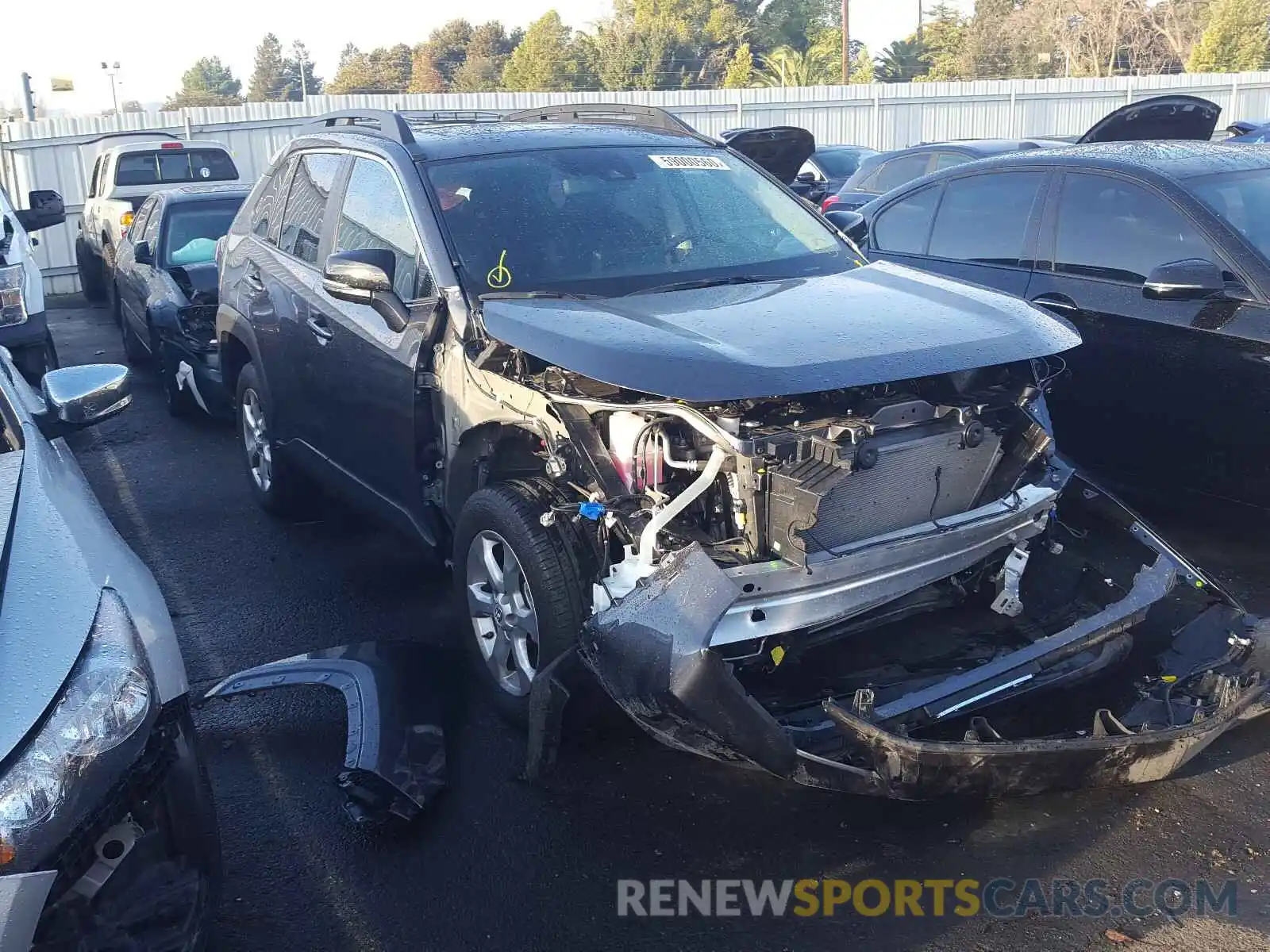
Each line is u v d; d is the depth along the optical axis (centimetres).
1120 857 325
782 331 346
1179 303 505
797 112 2473
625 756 378
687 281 426
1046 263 577
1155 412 517
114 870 238
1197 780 361
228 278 609
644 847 334
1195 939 291
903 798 302
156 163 1480
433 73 6162
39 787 217
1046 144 1149
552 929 302
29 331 791
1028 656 336
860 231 719
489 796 359
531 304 389
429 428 430
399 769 353
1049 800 352
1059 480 381
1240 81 2633
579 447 348
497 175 454
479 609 399
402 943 298
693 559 312
